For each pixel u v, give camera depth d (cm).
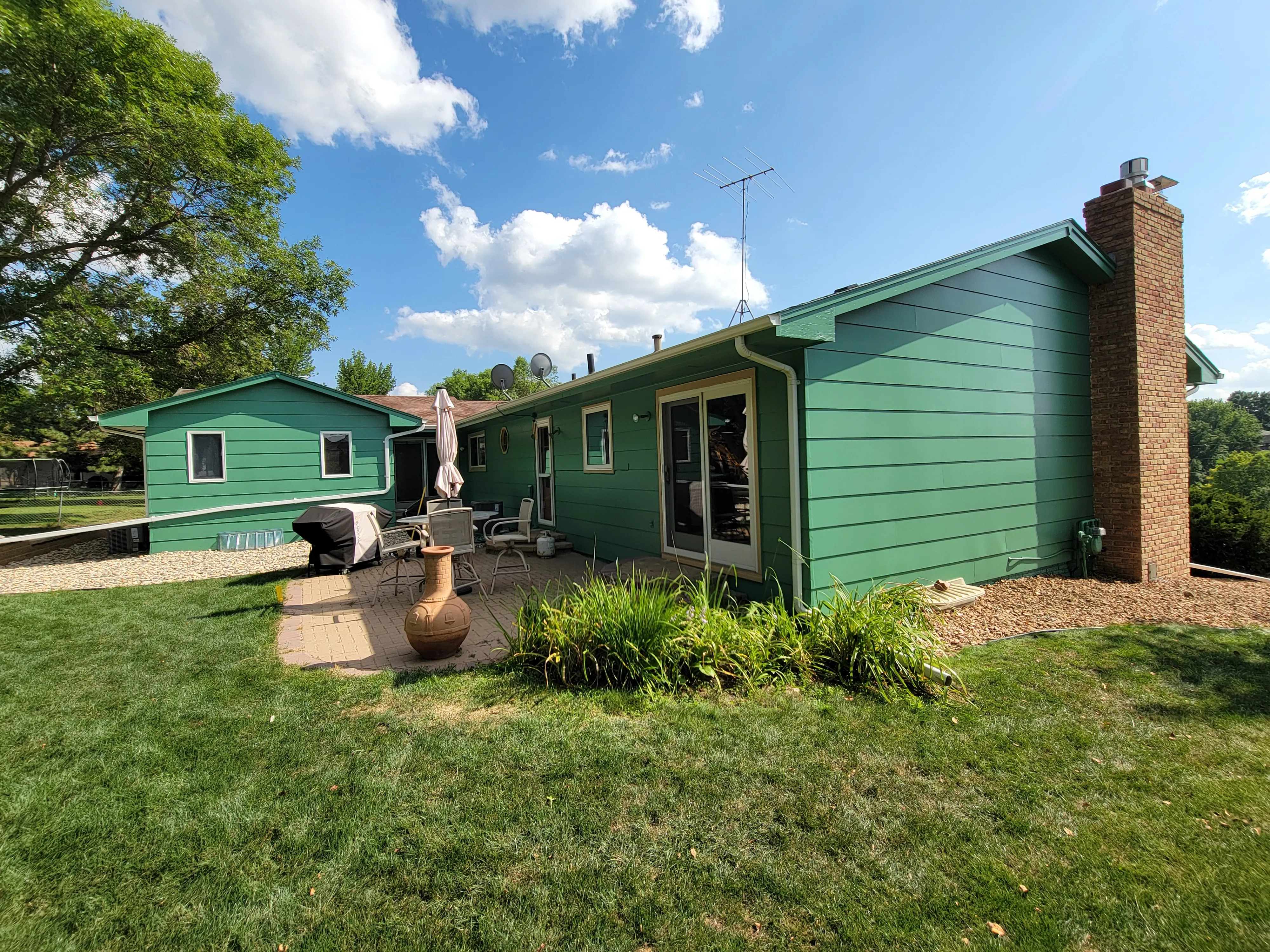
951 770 250
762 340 411
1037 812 220
